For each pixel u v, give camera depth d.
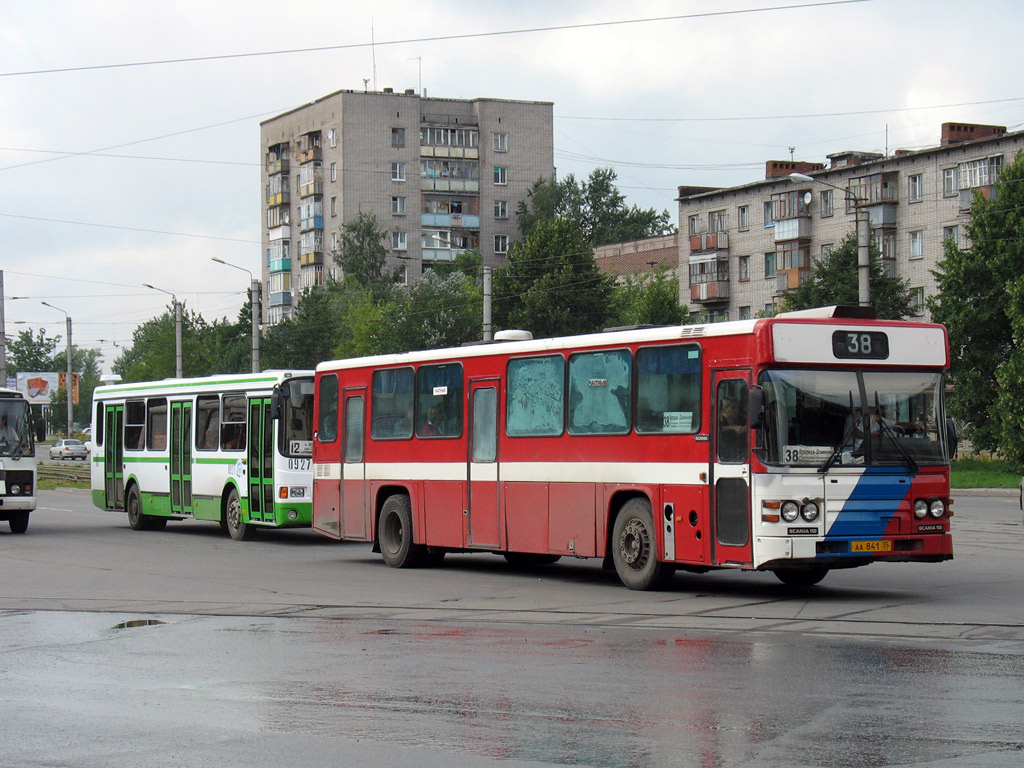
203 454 27.41
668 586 16.19
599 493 16.59
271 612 14.59
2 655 11.62
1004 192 53.00
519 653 11.14
